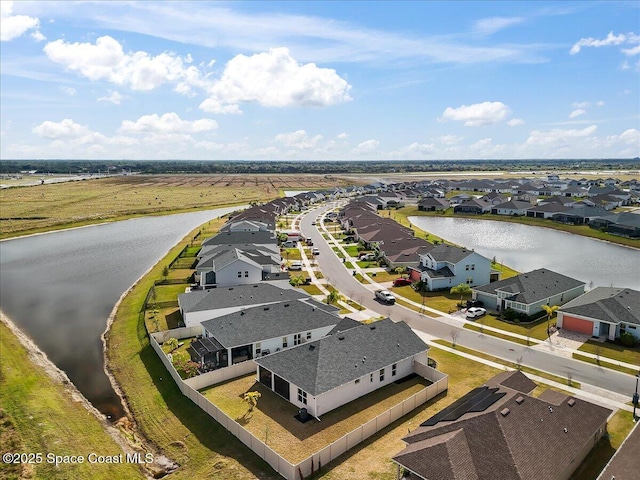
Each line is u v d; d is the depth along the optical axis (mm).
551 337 49062
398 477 26531
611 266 86562
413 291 67438
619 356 43906
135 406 37688
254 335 44156
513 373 34688
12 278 78938
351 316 56719
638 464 25672
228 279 65000
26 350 49031
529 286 57781
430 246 84625
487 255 96062
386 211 162875
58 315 60406
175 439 32562
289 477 27172
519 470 23766
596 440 30203
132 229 129750
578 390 37656
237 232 91625
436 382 37062
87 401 39062
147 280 74562
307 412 34438
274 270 72938
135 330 52969
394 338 41406
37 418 35062
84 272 82625
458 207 156875
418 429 29250
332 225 132625
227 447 30859
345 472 27781
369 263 85188
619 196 168500
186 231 125875
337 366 36500
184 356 42594
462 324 53625
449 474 23719
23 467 29266
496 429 25891
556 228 126562
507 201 159000
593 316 48625
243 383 39781
